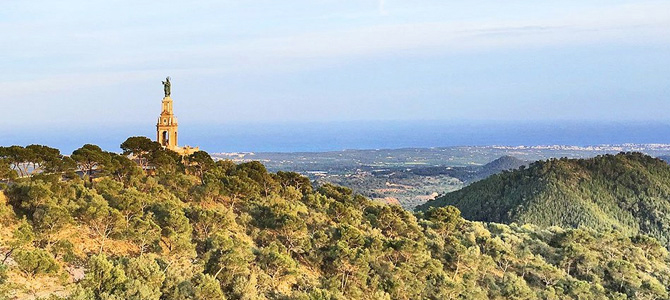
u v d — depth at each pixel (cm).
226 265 5269
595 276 9225
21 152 6862
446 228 9919
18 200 5638
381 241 7175
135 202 5962
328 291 5622
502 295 7794
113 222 5416
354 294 6031
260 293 5306
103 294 3988
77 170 8075
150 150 8794
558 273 8700
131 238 5291
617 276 9362
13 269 4269
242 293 4984
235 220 7050
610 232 11762
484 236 9744
